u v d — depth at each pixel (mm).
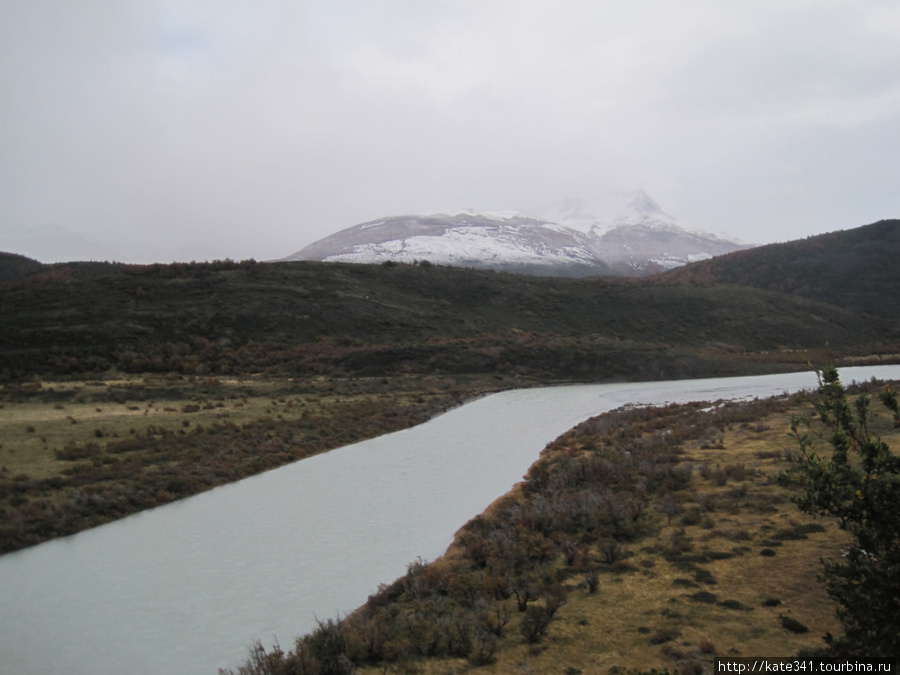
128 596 17938
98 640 15477
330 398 57406
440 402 59406
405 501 27359
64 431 37062
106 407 46625
